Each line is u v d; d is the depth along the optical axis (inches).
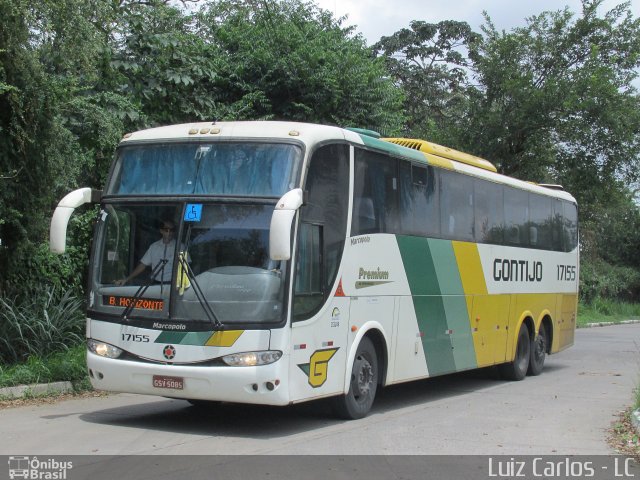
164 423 371.6
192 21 861.8
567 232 716.7
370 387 402.3
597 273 1818.4
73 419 376.8
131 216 353.7
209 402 438.3
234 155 349.1
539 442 346.3
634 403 437.4
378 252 405.4
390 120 810.2
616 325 1487.5
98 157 568.1
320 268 354.3
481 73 1100.5
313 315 346.9
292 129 354.3
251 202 337.1
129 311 342.6
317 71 767.1
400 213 430.6
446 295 480.4
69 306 502.9
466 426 383.2
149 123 663.1
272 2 839.7
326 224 360.5
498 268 558.3
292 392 332.2
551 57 1084.5
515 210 595.5
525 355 614.5
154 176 357.4
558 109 1040.8
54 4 450.9
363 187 395.2
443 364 476.7
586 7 1074.7
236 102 745.0
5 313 472.7
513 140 1088.8
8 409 401.7
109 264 354.9
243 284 329.7
